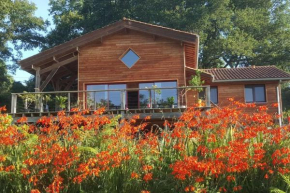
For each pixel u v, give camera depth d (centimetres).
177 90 1534
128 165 580
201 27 3381
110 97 1638
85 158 586
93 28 3644
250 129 588
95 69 1716
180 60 1692
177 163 520
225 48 3394
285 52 3600
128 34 1731
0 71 3334
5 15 3384
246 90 2139
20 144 607
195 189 518
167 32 1664
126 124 639
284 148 556
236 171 554
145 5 3584
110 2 3656
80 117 662
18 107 1795
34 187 556
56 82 2053
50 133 637
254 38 3784
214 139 562
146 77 1694
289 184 539
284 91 3716
